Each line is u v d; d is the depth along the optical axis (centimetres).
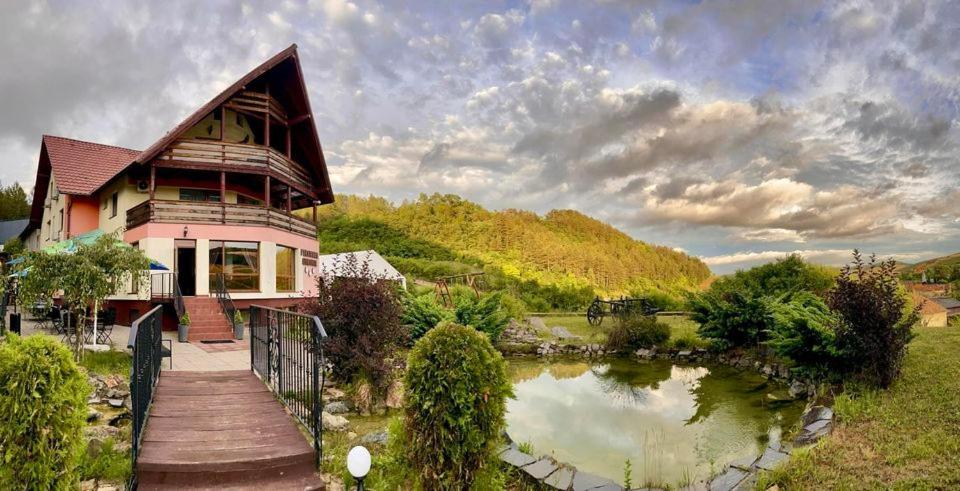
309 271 2570
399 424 499
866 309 882
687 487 616
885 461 559
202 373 916
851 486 505
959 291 4588
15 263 1305
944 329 1578
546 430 916
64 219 2588
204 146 2042
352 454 430
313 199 2794
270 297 2122
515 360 1794
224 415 672
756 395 1173
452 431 447
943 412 710
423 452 449
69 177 2536
